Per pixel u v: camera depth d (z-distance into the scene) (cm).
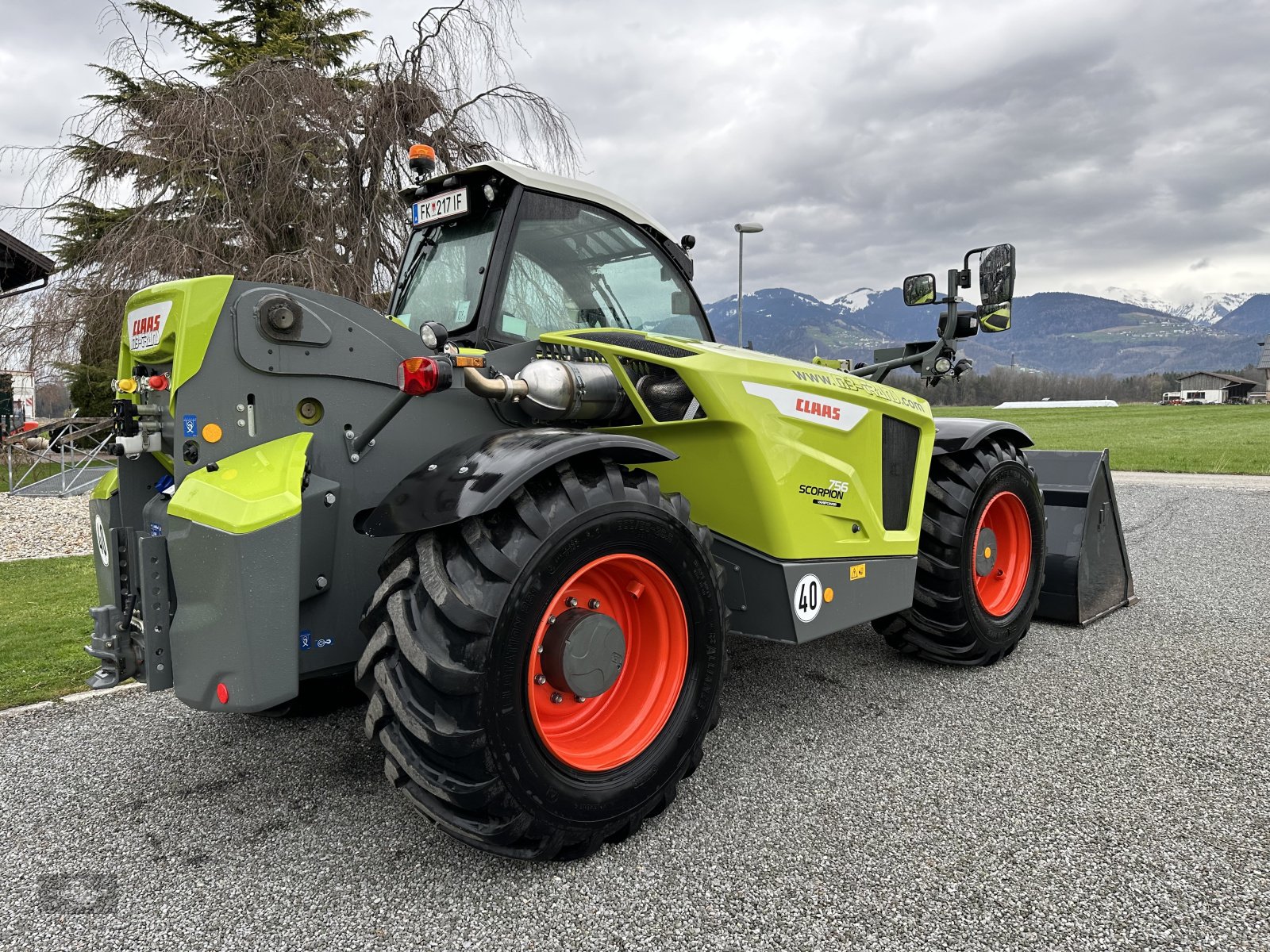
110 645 235
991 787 234
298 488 198
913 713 293
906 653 358
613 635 205
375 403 226
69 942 175
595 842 201
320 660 219
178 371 199
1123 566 436
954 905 179
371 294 961
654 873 195
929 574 327
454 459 204
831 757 257
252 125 962
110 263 961
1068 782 236
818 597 271
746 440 247
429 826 222
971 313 389
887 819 217
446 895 188
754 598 266
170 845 215
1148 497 923
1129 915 175
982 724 282
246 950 171
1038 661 350
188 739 288
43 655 400
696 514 268
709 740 272
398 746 187
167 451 231
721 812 223
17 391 1216
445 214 270
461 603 178
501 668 180
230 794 244
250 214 962
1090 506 407
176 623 199
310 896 190
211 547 189
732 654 370
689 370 238
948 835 208
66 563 668
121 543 237
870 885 187
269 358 209
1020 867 193
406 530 187
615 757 208
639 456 215
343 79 1123
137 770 262
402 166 977
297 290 214
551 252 269
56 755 275
